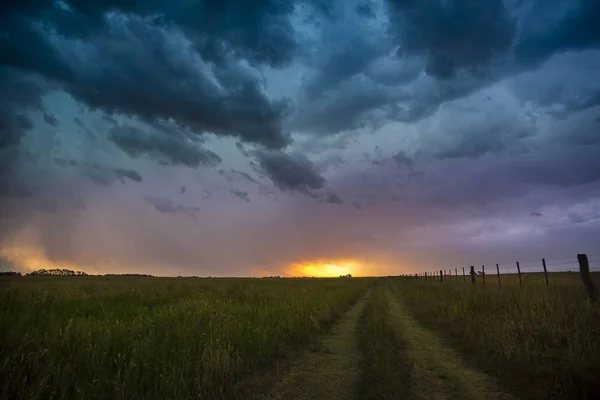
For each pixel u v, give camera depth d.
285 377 7.00
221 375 6.37
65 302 11.73
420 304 19.23
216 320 10.34
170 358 6.86
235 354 7.48
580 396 5.57
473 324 10.94
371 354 8.40
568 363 6.70
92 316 10.36
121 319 10.44
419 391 6.02
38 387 4.75
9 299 10.06
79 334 7.16
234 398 5.83
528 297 14.59
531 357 7.49
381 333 10.68
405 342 10.00
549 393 5.74
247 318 11.38
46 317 8.17
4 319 6.79
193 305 13.57
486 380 6.60
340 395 5.97
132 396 5.20
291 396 5.96
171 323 9.58
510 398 5.71
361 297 28.38
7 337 5.99
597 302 11.73
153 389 5.62
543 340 8.79
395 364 7.33
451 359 8.17
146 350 6.89
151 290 21.50
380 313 16.08
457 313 13.39
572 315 10.63
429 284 36.25
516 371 7.00
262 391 6.20
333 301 19.09
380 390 5.97
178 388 5.68
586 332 8.53
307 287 29.94
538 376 6.61
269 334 9.46
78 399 4.86
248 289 25.20
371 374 6.94
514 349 7.98
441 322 13.01
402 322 13.84
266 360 8.05
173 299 17.52
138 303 15.33
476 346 8.88
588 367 6.44
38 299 11.09
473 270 28.95
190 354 7.35
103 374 5.57
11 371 5.04
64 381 5.04
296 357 8.56
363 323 13.88
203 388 5.80
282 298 18.42
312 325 12.35
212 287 27.92
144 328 8.90
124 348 6.82
